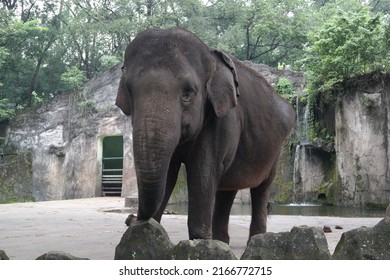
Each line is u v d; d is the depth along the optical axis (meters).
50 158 20.89
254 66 19.22
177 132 3.38
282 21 25.88
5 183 20.61
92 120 19.95
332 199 15.71
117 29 25.69
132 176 18.45
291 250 2.68
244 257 2.74
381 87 14.37
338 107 15.36
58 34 27.06
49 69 28.61
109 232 6.46
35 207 12.15
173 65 3.52
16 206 12.56
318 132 16.83
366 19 15.15
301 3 27.41
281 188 17.25
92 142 19.81
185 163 4.15
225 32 26.81
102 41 28.77
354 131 14.88
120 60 25.30
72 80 23.11
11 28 23.67
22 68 27.23
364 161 14.58
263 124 4.96
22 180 21.02
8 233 6.38
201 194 4.02
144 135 3.23
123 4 27.20
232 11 27.59
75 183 20.02
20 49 26.77
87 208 11.92
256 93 5.04
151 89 3.41
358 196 14.68
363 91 14.73
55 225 7.51
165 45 3.60
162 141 3.24
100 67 29.34
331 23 15.65
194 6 26.33
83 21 27.62
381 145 14.26
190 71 3.59
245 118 4.75
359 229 2.65
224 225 5.21
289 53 28.59
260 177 5.11
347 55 14.95
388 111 14.19
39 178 20.98
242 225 7.77
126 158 18.77
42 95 27.69
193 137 3.85
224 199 5.19
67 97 21.06
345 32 15.02
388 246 2.57
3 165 20.80
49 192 20.62
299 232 2.70
